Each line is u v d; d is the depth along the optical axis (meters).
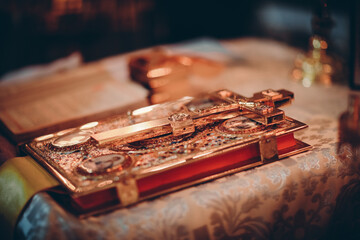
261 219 0.62
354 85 0.92
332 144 0.69
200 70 1.09
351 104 0.85
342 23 1.26
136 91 0.98
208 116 0.68
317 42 1.01
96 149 0.65
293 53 1.23
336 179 0.66
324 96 0.90
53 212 0.55
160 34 1.98
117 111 0.83
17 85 1.12
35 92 1.05
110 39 1.88
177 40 2.02
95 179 0.57
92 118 0.82
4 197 0.62
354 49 0.90
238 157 0.64
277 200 0.62
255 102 0.69
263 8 1.69
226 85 0.98
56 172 0.60
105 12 1.82
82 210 0.57
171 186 0.60
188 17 1.98
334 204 0.67
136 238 0.56
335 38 1.27
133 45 1.94
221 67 1.11
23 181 0.61
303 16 1.49
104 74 1.13
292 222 0.64
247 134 0.64
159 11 1.94
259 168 0.63
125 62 1.21
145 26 1.94
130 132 0.64
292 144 0.68
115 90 1.00
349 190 0.67
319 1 1.00
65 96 1.00
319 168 0.65
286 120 0.68
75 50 1.82
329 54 1.02
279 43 1.36
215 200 0.59
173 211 0.57
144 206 0.57
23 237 0.57
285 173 0.63
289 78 1.02
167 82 0.98
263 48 1.29
